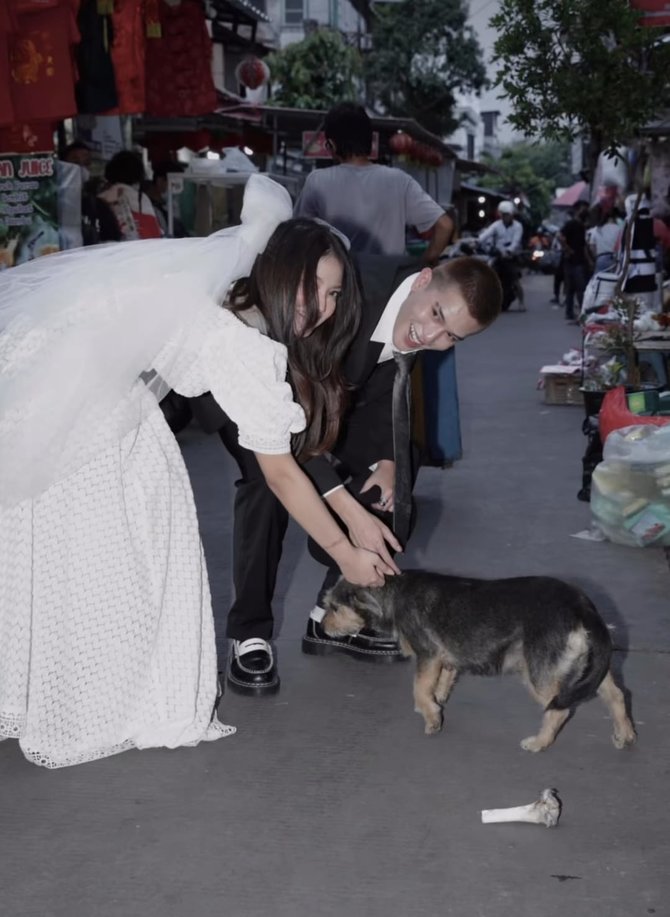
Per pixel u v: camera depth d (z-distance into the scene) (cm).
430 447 584
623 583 503
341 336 339
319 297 328
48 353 319
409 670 418
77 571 326
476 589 352
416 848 295
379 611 365
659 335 769
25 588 326
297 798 322
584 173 2220
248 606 394
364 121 631
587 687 329
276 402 318
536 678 337
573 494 658
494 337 1551
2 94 691
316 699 392
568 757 345
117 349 316
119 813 314
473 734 362
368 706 386
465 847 295
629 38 948
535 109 1004
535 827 304
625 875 281
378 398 406
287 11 3484
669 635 441
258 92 2572
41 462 316
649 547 552
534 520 606
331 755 349
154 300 318
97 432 323
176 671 346
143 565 336
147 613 337
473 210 4169
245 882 280
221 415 366
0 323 333
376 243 632
